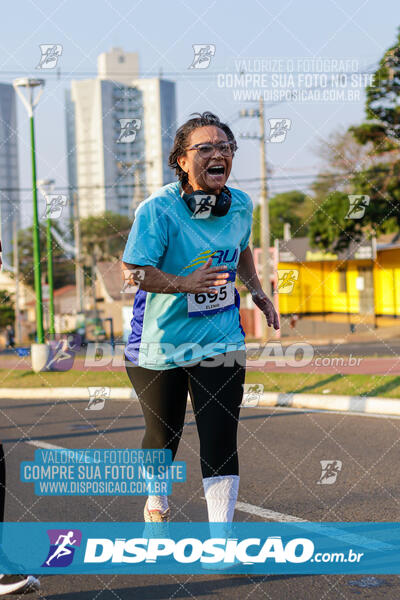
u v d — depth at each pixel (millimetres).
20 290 62906
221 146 3252
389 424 7340
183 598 3068
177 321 3289
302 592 3078
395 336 26812
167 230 3268
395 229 24391
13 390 14766
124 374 14391
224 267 3109
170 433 3434
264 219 27906
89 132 142625
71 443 7434
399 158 23234
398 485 4840
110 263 55125
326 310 35812
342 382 9883
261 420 8219
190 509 4590
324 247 26859
